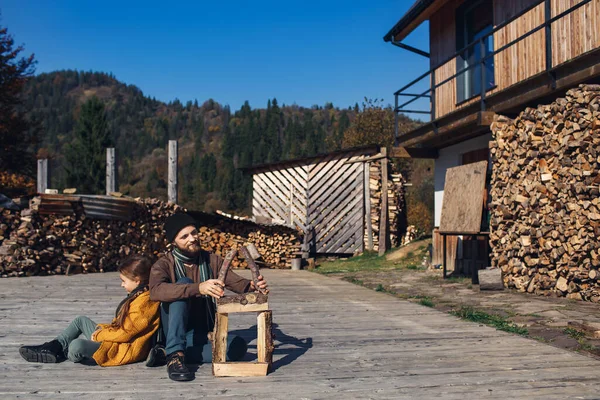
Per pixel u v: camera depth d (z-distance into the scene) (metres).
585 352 4.64
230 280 4.27
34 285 9.45
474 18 13.09
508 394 3.47
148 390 3.54
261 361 3.97
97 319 6.18
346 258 17.02
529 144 8.41
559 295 7.74
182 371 3.71
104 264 12.25
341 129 162.75
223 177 117.94
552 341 5.11
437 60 14.60
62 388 3.57
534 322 5.93
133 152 182.62
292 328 5.80
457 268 11.58
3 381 3.73
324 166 17.36
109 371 3.99
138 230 13.31
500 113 10.11
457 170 10.59
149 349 4.22
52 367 4.11
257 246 15.77
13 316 6.36
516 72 11.02
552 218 7.94
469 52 13.23
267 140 165.62
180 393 3.47
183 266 4.15
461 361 4.35
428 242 15.74
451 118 11.76
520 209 8.59
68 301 7.58
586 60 7.88
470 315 6.36
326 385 3.67
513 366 4.18
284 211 17.69
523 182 8.50
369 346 4.91
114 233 12.55
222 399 3.35
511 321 6.00
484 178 9.65
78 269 11.73
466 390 3.56
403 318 6.40
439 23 14.52
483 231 9.71
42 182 14.40
